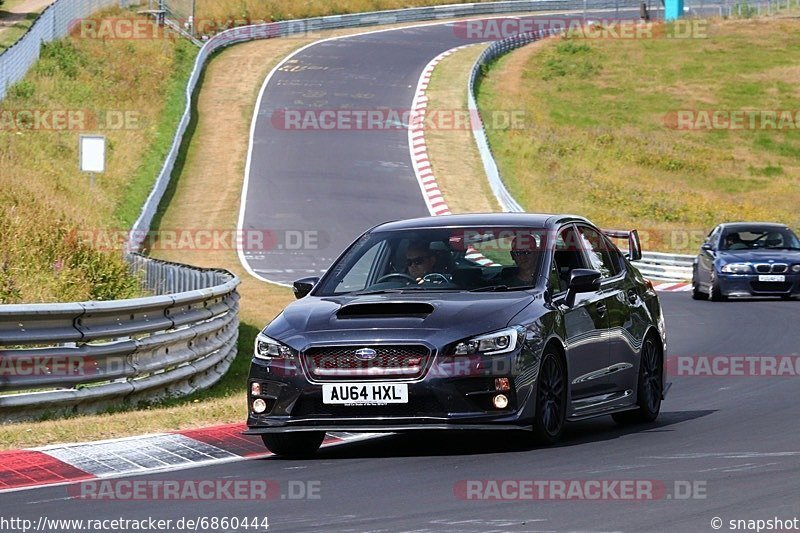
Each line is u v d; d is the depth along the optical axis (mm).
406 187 126500
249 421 27391
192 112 155875
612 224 129875
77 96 137000
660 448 27156
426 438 29969
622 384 31391
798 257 77688
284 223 108250
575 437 29703
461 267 29422
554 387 28031
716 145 177125
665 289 94750
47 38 149625
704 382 42062
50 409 34469
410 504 21359
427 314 26953
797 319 63688
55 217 71688
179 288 60062
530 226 30344
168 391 40188
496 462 25625
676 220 137125
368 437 30609
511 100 185000
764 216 141500
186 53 178625
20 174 93625
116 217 101062
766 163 170500
